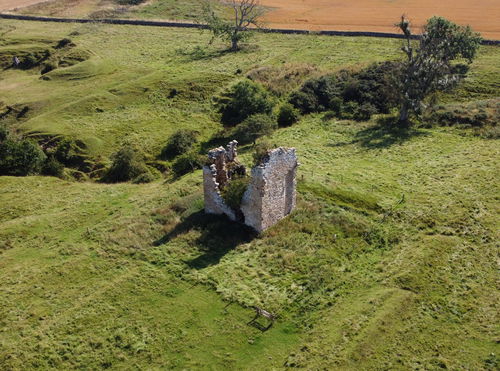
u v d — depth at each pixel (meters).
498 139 58.22
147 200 48.38
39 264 38.22
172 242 39.41
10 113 75.75
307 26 115.62
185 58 95.81
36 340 30.08
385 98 72.00
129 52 100.38
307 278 34.28
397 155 56.28
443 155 55.16
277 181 39.12
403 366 26.44
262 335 29.77
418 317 29.98
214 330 30.38
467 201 43.25
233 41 100.69
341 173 50.75
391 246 37.91
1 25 121.19
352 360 27.06
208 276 34.94
